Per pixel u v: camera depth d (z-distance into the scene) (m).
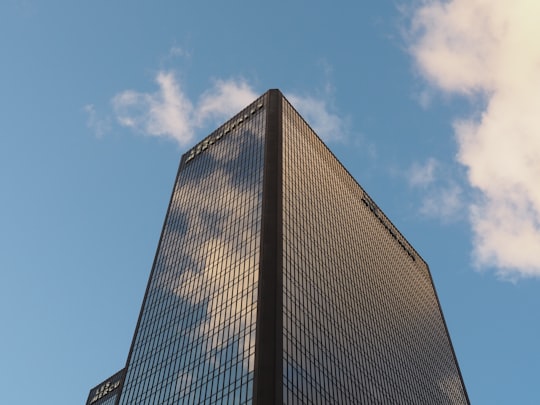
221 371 89.75
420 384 141.88
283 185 122.00
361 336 121.94
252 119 147.75
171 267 128.12
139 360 113.19
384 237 173.75
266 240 105.81
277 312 92.81
